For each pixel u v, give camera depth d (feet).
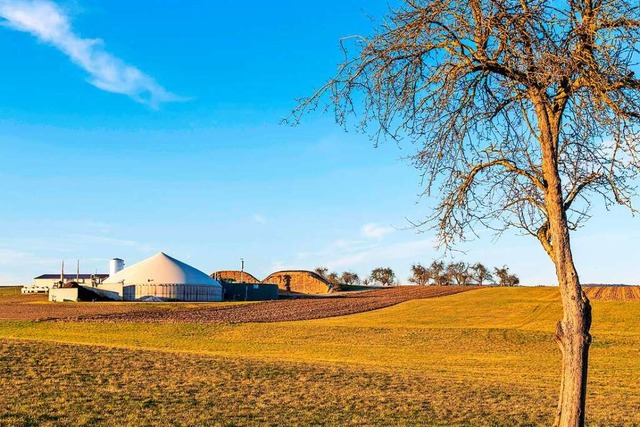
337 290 455.63
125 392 52.54
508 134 27.96
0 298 353.72
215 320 194.59
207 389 55.93
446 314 217.15
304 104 26.18
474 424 45.06
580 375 24.20
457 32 25.75
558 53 23.54
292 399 52.85
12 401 46.73
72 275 491.31
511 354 122.21
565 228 24.97
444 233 27.63
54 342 88.28
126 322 184.24
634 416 49.85
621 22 23.08
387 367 85.40
